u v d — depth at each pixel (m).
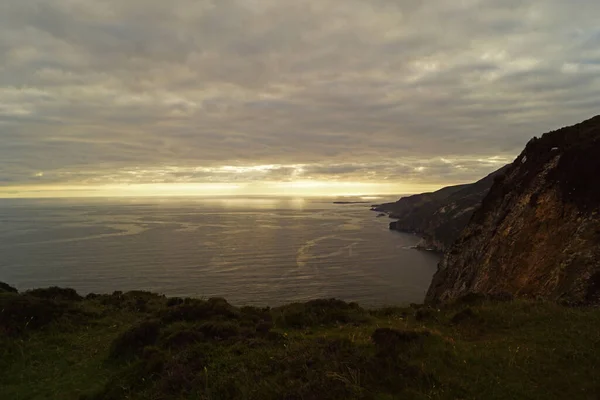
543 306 10.70
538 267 18.08
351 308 13.10
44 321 12.34
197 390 6.70
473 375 6.45
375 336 8.14
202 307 11.97
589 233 16.25
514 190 25.16
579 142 20.75
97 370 8.88
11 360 9.76
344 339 8.09
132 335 9.73
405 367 6.59
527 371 6.53
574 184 19.16
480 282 22.44
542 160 23.70
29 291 16.98
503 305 11.18
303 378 6.47
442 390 5.98
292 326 10.91
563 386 6.04
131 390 7.25
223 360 7.75
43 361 9.67
